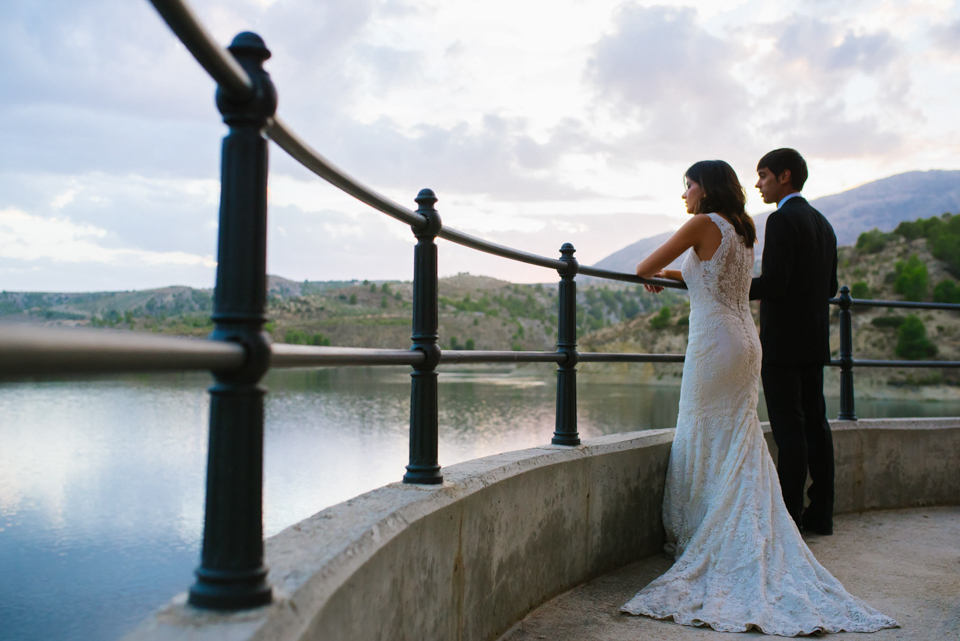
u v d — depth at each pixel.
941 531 3.47
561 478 2.40
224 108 0.94
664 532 3.00
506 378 103.06
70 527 27.81
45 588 22.69
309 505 30.84
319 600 1.01
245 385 0.92
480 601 1.88
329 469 37.09
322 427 48.25
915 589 2.55
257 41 0.96
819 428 3.31
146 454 38.97
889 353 88.38
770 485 2.63
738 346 2.75
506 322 185.12
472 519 1.83
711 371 2.77
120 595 22.53
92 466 36.34
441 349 1.83
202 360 0.76
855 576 2.71
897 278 106.75
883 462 3.96
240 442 0.91
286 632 0.89
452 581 1.70
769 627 2.12
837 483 3.81
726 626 2.13
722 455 2.73
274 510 29.78
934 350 86.44
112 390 66.00
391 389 75.56
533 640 2.01
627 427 47.84
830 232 3.25
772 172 3.20
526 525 2.17
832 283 3.34
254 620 0.86
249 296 0.92
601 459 2.64
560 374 2.64
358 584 1.17
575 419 2.65
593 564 2.60
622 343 103.62
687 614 2.20
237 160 0.93
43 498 31.17
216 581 0.89
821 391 3.33
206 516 0.91
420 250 1.82
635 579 2.61
